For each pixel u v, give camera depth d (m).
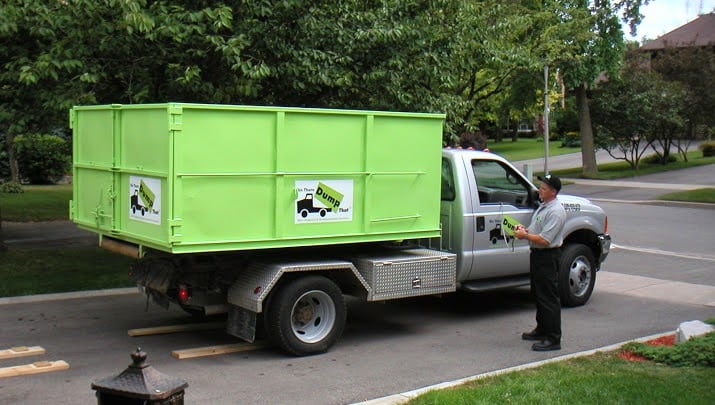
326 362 7.55
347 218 7.88
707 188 27.39
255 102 11.23
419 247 9.05
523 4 22.39
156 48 10.34
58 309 9.68
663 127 36.62
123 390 3.71
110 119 7.87
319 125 7.61
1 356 7.54
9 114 10.46
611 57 33.81
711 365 7.02
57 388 6.60
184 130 6.86
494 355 7.86
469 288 9.24
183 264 7.62
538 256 8.05
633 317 9.66
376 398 6.42
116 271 11.83
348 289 8.38
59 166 28.77
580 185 31.28
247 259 7.87
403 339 8.54
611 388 6.22
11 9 9.46
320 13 10.87
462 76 15.59
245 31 10.23
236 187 7.17
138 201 7.43
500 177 9.66
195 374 7.08
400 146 8.22
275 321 7.56
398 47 11.40
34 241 14.76
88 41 9.95
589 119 35.38
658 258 14.66
